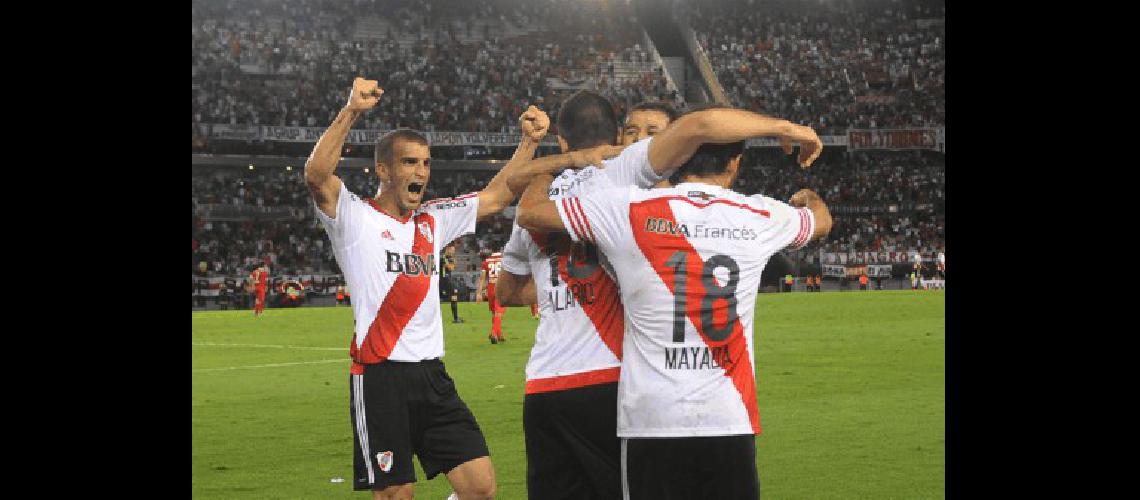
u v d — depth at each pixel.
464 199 7.04
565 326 5.46
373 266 6.53
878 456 9.76
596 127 5.67
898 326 26.92
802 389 14.66
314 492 8.68
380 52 61.59
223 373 18.20
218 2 60.22
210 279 47.66
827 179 61.88
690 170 4.93
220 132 52.50
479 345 23.05
